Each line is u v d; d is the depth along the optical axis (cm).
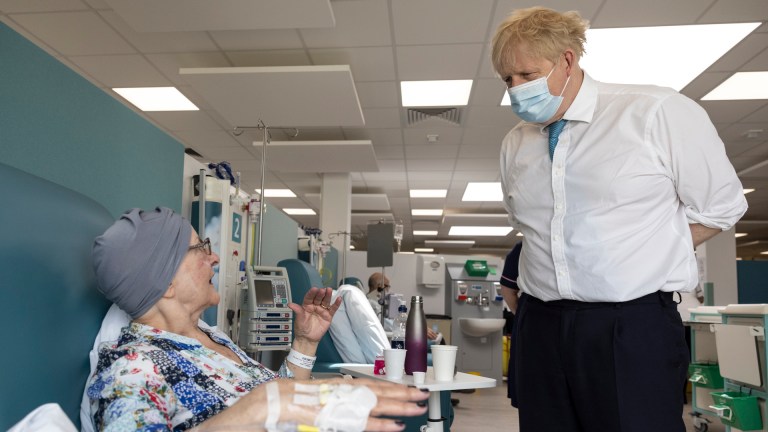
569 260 149
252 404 98
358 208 1276
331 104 629
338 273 860
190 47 547
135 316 144
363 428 95
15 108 158
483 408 581
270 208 468
